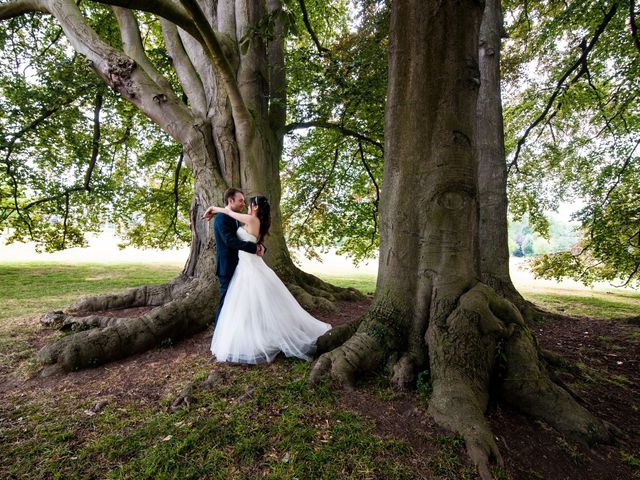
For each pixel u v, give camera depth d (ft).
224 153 17.47
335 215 36.01
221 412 8.09
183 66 19.67
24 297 23.54
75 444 7.13
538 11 28.30
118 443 7.06
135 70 16.99
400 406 8.49
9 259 56.29
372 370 9.87
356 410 8.21
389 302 10.77
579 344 16.21
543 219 33.65
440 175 10.30
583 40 24.81
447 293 10.08
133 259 67.10
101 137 33.14
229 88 14.73
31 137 27.07
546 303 30.09
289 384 9.15
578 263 30.45
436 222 10.34
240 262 11.26
